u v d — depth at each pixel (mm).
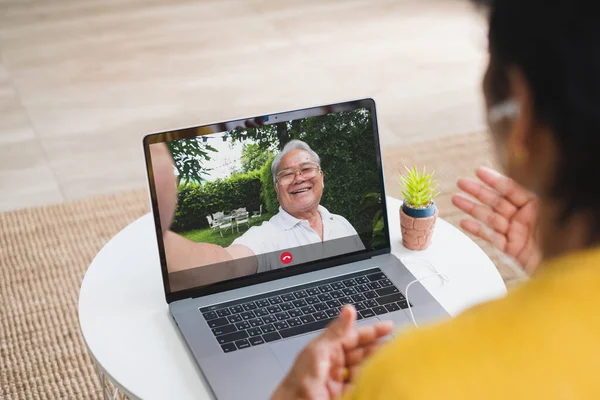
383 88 3434
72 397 1949
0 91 3549
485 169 1061
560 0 422
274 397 711
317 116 1428
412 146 2969
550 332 411
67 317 2195
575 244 465
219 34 4078
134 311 1388
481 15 485
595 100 419
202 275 1395
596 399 399
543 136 455
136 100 3416
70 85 3578
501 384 405
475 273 1439
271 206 1424
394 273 1432
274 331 1300
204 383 1220
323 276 1437
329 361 705
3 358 2061
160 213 1368
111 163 2947
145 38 4062
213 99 3406
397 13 4234
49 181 2842
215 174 1388
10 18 4379
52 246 2480
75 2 4586
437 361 415
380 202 1476
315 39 3975
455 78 3492
